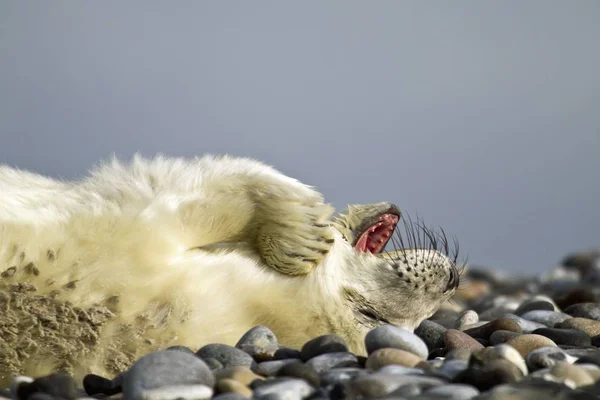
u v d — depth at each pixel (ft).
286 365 63.46
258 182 82.02
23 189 79.56
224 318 77.61
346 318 82.99
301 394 59.21
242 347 74.23
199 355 70.13
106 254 75.31
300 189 83.35
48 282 73.00
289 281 82.07
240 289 79.41
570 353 72.59
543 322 98.48
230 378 63.62
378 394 57.88
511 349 65.10
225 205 80.74
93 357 72.43
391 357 66.49
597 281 190.19
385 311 85.05
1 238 73.26
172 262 77.61
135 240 76.69
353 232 89.56
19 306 71.10
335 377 63.26
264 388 59.72
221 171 82.84
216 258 80.38
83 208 77.41
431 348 85.35
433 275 86.84
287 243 81.82
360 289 84.43
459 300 151.94
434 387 57.72
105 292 74.18
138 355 73.72
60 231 75.25
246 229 82.74
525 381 57.88
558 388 56.44
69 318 72.13
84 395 66.80
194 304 76.43
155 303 75.41
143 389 59.77
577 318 90.38
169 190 80.64
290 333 80.94
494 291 180.45
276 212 81.92
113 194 79.66
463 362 65.67
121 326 73.67
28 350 70.90
